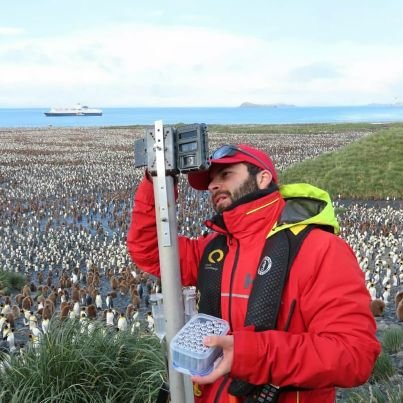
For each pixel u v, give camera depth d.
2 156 67.94
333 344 2.61
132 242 3.65
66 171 55.09
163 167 3.09
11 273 20.00
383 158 43.56
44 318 12.59
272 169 3.36
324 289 2.81
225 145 3.43
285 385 2.66
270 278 2.94
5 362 6.47
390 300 15.92
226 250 3.38
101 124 197.50
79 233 29.22
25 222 32.84
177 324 3.15
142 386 6.12
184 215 32.75
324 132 106.06
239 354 2.55
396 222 30.52
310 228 3.02
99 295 16.02
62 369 6.10
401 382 7.84
